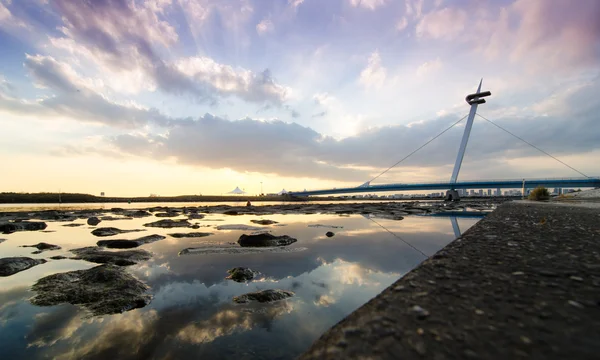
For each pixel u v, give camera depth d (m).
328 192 114.06
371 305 2.12
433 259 3.27
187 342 4.94
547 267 2.80
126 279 7.97
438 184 86.50
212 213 40.47
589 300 1.98
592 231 5.04
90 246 14.00
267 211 43.19
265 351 4.65
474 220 26.17
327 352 1.56
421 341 1.57
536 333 1.58
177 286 7.93
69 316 5.96
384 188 98.56
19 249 13.31
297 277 8.73
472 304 2.02
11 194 86.69
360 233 18.12
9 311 6.20
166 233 18.75
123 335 5.19
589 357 1.32
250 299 6.82
